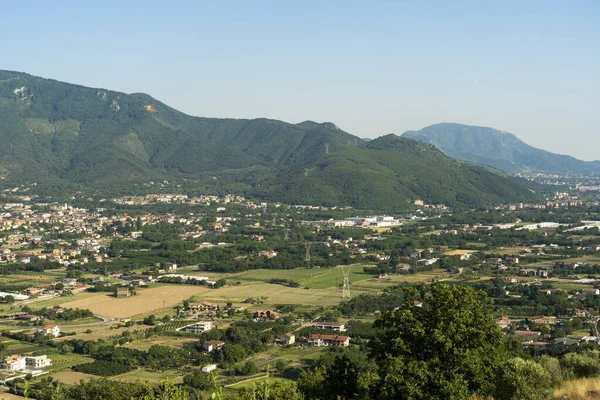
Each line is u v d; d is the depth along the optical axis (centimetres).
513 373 9619
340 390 11288
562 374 11062
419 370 9612
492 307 11112
